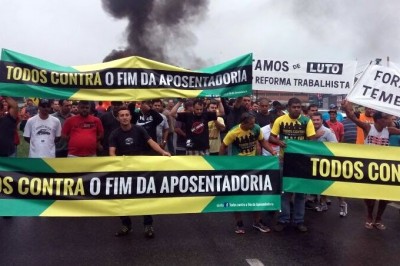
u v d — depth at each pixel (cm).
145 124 776
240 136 596
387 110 586
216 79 584
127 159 548
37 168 532
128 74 563
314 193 590
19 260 484
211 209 568
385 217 700
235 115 850
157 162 555
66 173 536
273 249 528
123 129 567
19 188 529
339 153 586
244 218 678
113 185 545
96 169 542
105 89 558
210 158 567
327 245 547
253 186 578
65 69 546
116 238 566
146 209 552
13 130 701
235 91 589
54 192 534
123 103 775
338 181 588
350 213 725
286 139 597
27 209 529
